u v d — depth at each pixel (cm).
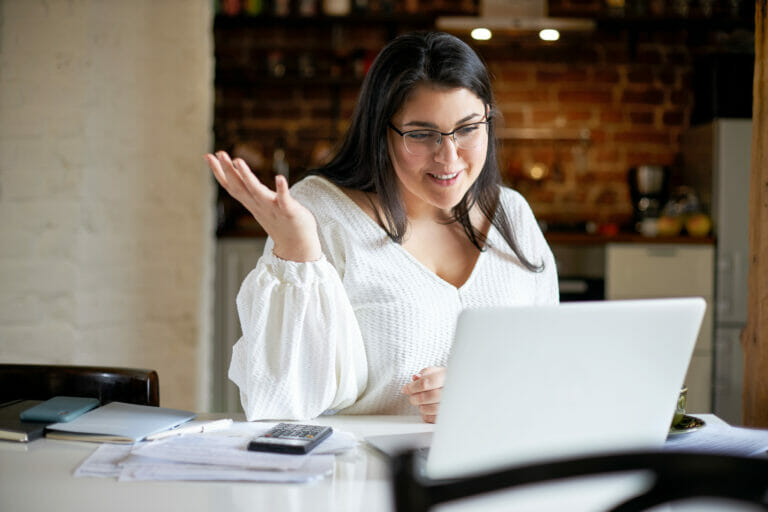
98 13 241
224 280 379
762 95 139
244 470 97
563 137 436
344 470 100
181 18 277
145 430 111
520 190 439
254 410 120
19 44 234
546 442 86
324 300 120
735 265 383
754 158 141
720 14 418
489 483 49
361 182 146
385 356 141
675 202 405
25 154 234
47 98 234
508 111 439
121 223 252
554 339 82
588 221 441
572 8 435
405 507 47
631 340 85
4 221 234
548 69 439
